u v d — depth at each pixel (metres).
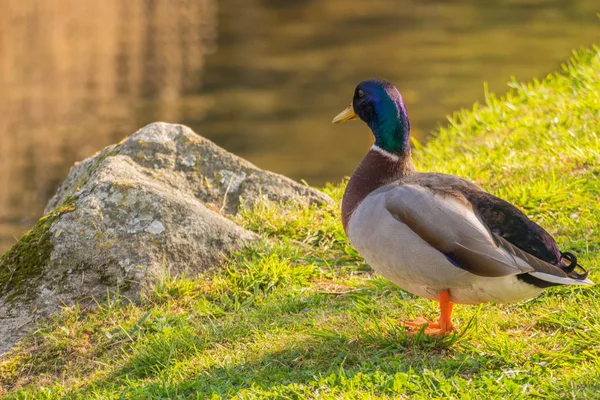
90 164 12.12
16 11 36.41
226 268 10.07
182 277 9.79
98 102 26.94
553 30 33.03
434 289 8.00
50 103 26.80
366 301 9.37
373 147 8.81
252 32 35.94
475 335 8.24
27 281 9.72
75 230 9.95
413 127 23.77
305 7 40.38
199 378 7.99
